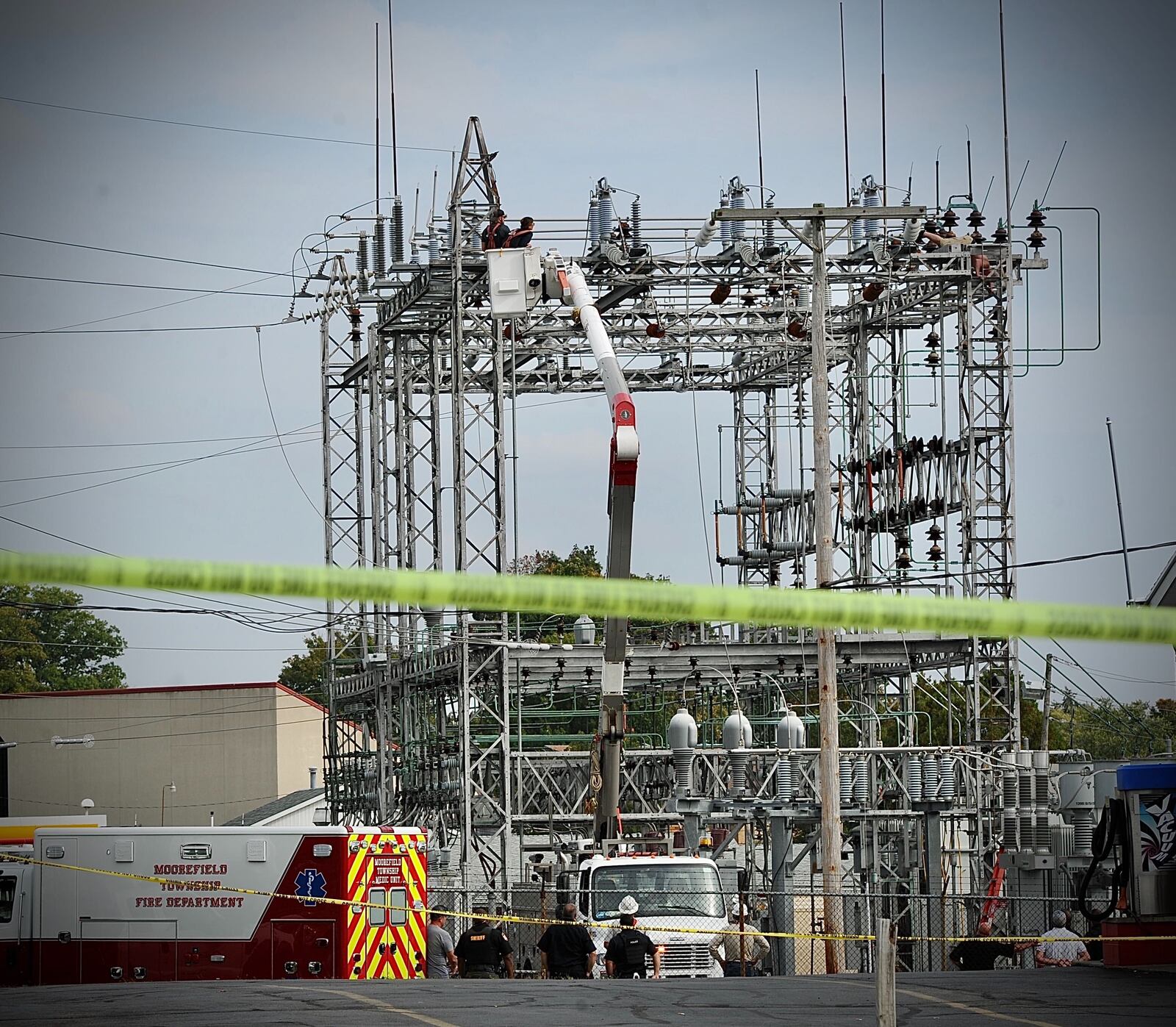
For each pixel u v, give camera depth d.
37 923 72.25
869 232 116.75
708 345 133.38
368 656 138.88
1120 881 53.88
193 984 55.88
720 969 72.69
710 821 104.94
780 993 48.75
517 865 115.00
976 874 101.62
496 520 114.81
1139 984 48.19
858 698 143.00
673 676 126.81
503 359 134.50
